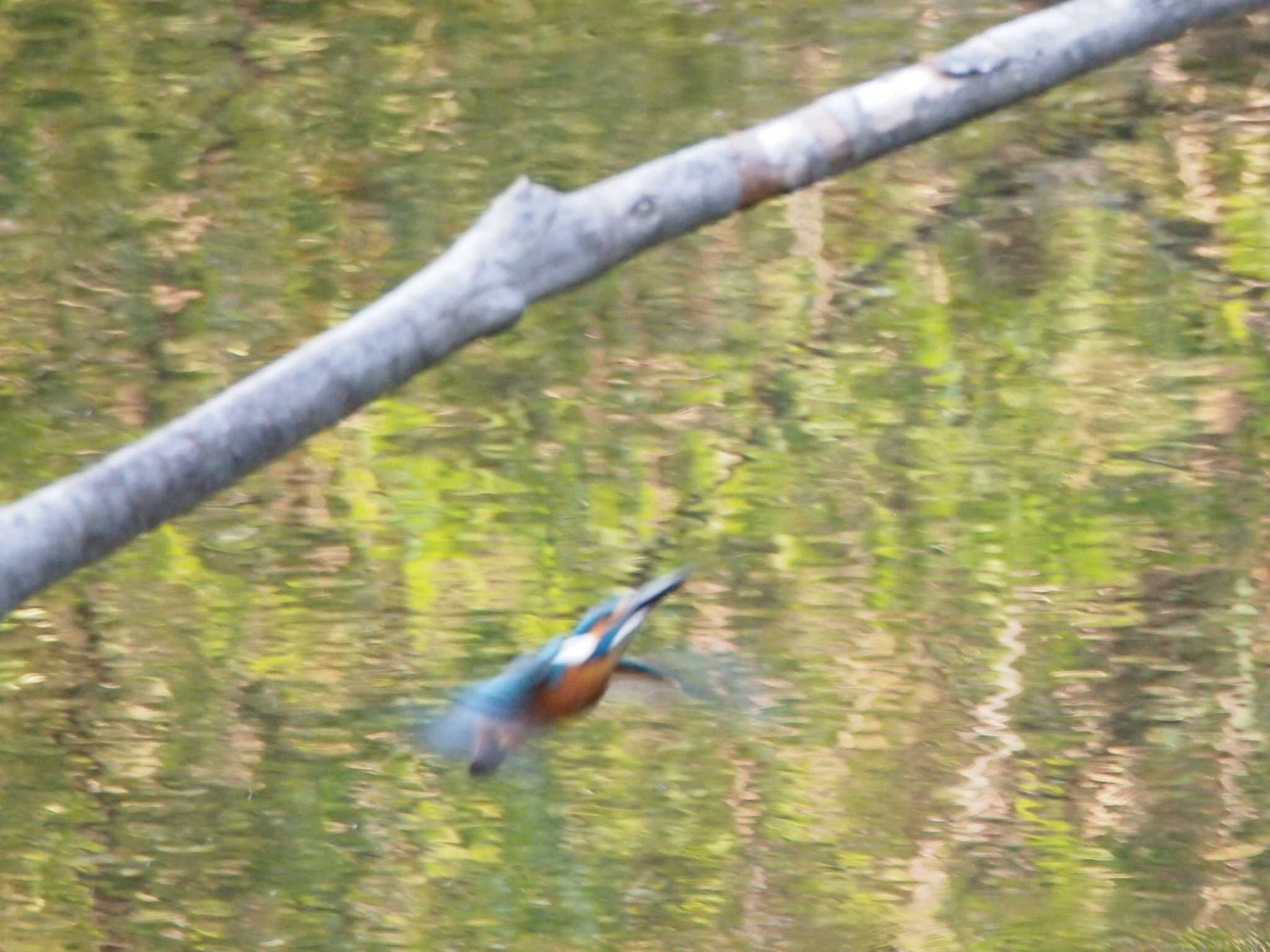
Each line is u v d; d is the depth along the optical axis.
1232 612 10.97
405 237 12.73
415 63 13.18
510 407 12.10
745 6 13.12
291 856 10.20
